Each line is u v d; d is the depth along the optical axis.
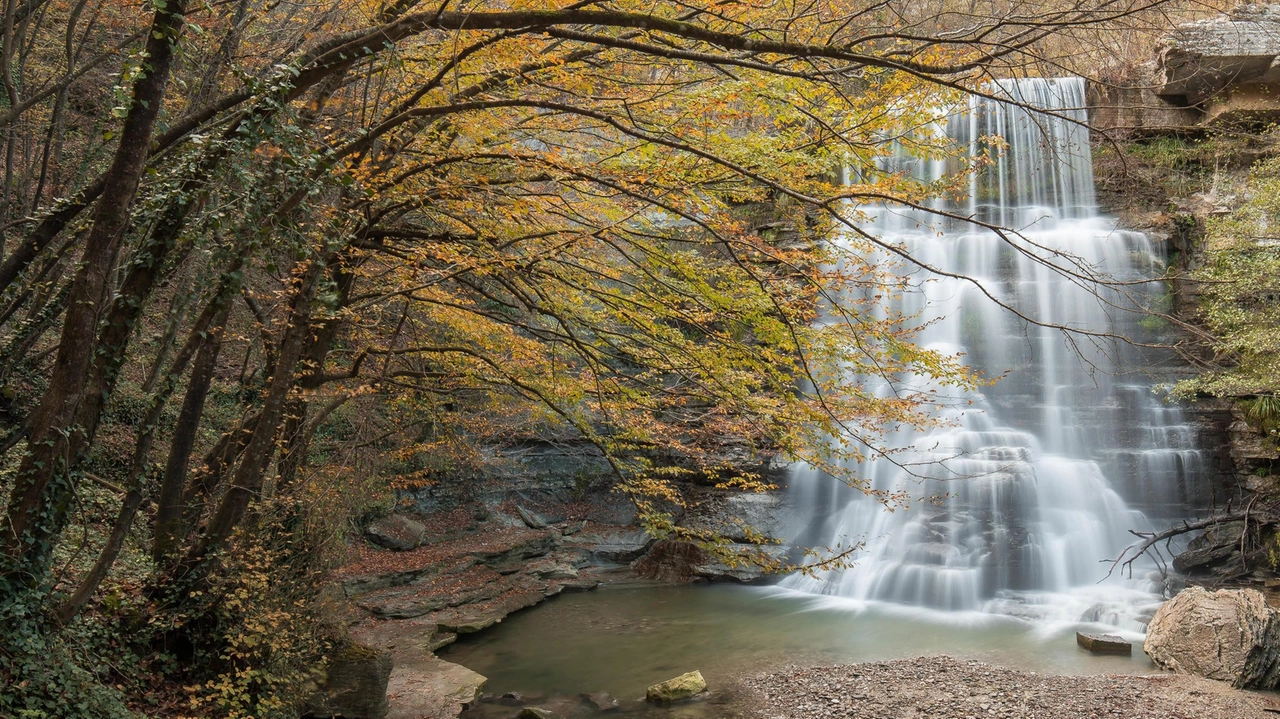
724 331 8.85
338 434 15.74
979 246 22.53
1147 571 17.02
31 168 12.20
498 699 11.61
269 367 10.97
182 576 8.91
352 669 9.75
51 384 6.55
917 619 15.34
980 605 15.98
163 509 9.23
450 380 11.49
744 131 9.61
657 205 6.98
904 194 8.30
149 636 8.41
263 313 11.01
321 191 7.38
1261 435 18.11
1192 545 16.98
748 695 11.59
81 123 13.49
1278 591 14.97
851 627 14.92
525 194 8.26
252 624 8.18
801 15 6.15
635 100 7.66
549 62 6.65
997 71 8.50
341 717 9.66
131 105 6.25
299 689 8.93
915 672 12.05
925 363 7.92
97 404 6.85
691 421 10.82
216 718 8.00
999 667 12.23
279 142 6.74
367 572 16.09
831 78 7.58
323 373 10.30
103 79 12.98
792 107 7.95
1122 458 18.73
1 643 6.46
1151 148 23.73
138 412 13.88
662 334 8.80
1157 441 19.36
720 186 8.84
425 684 11.62
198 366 9.40
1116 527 17.89
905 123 7.98
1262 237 17.61
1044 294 21.77
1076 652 13.17
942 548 17.09
